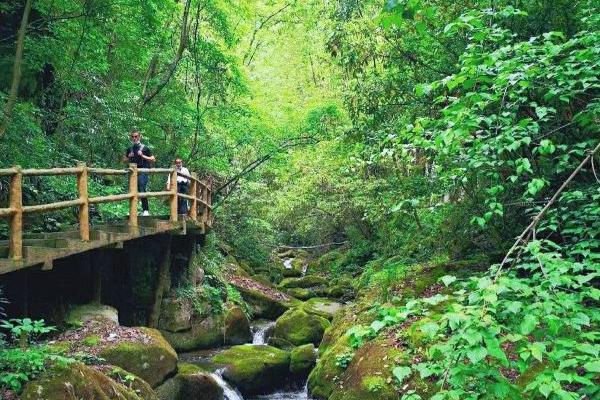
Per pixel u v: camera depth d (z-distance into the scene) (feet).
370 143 33.09
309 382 30.17
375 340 26.68
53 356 18.39
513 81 12.94
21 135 30.66
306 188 64.18
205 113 57.16
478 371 8.78
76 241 23.79
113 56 48.47
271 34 87.15
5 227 28.25
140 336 27.84
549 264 9.64
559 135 19.45
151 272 37.81
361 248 69.72
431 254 39.60
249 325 44.34
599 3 17.52
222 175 67.82
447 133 13.07
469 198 32.35
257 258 75.72
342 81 42.24
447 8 27.40
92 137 40.83
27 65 36.01
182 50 52.34
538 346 8.33
